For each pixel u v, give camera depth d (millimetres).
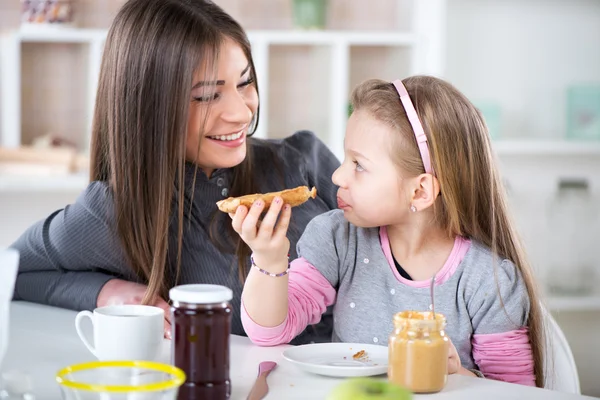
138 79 1624
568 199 3592
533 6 3672
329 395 955
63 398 962
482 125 1574
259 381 1127
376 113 1512
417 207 1505
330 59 3523
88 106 3541
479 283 1487
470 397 1092
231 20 1712
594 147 3486
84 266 1755
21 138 3562
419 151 1498
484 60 3666
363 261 1577
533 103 3711
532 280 1562
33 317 1609
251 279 1372
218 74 1636
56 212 1812
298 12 3564
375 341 1527
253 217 1291
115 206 1670
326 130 3574
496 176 1581
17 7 3594
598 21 3719
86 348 1356
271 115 3672
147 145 1634
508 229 1577
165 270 1711
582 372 3713
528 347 1498
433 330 1109
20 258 1778
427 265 1533
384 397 916
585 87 3586
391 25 3811
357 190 1519
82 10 3627
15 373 1196
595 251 3615
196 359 1045
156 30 1620
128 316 1173
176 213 1723
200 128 1648
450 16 3625
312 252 1586
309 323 1579
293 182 1925
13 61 3348
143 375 986
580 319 3701
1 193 3531
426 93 1536
